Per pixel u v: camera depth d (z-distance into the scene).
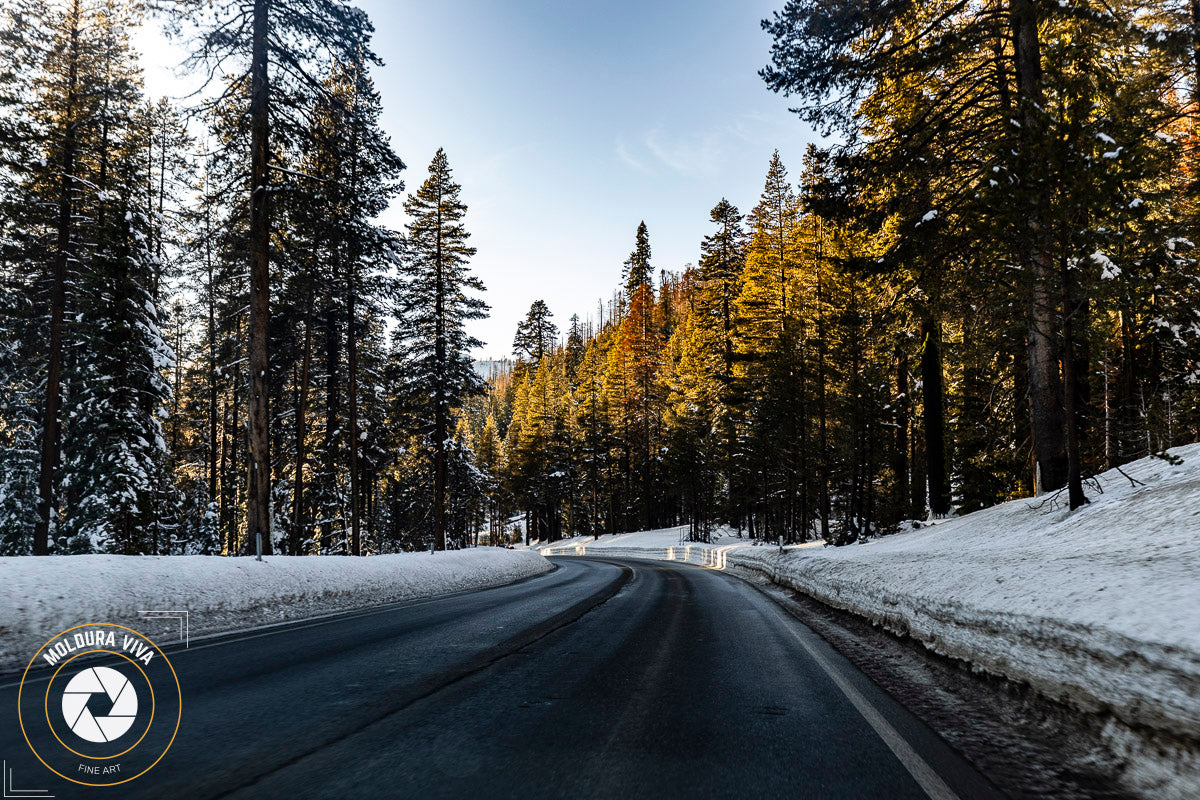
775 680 5.05
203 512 32.66
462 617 9.05
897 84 14.52
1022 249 9.89
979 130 12.90
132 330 21.45
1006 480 23.23
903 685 4.97
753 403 37.09
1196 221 12.72
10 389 21.31
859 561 11.19
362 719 3.81
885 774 3.03
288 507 27.09
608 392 63.94
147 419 22.39
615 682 4.91
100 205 19.84
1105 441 18.52
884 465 28.50
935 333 16.16
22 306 20.02
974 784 2.92
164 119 15.13
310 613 9.73
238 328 23.02
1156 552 5.65
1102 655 3.42
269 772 2.91
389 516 49.53
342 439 27.28
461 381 29.03
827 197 14.47
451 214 28.52
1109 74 11.28
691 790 2.78
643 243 79.12
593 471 63.81
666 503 69.44
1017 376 17.88
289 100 14.26
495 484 75.00
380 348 31.02
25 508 20.48
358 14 13.73
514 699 4.36
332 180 14.76
